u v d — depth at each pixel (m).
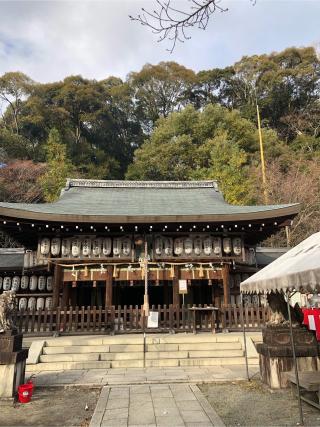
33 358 10.13
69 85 52.62
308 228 30.38
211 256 14.76
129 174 40.94
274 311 8.05
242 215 13.53
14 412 6.28
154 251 14.62
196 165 38.03
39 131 49.50
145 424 5.39
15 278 16.25
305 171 34.22
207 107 43.00
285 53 55.88
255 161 37.75
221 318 13.40
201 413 5.91
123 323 13.08
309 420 5.53
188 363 10.16
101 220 13.32
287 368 7.42
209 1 4.39
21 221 13.30
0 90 50.22
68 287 14.99
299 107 52.97
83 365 9.95
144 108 59.31
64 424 5.62
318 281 4.41
